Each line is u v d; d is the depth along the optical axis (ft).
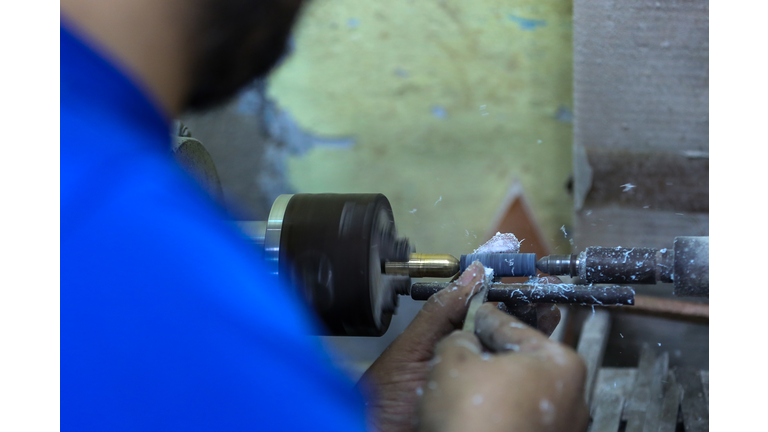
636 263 2.37
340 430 2.29
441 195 6.31
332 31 6.25
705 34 5.06
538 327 3.12
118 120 1.73
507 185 6.23
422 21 6.20
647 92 5.23
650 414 4.79
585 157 5.38
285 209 2.51
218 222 2.35
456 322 2.65
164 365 1.82
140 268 1.82
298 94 6.32
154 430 1.80
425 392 1.82
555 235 6.18
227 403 1.86
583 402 1.86
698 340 5.64
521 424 1.65
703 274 2.24
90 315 1.79
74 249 1.77
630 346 5.78
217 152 6.39
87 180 1.75
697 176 5.25
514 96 6.20
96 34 1.58
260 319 2.19
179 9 1.55
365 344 5.97
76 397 1.77
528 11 6.11
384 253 2.64
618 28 5.17
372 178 6.37
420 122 6.30
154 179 1.89
